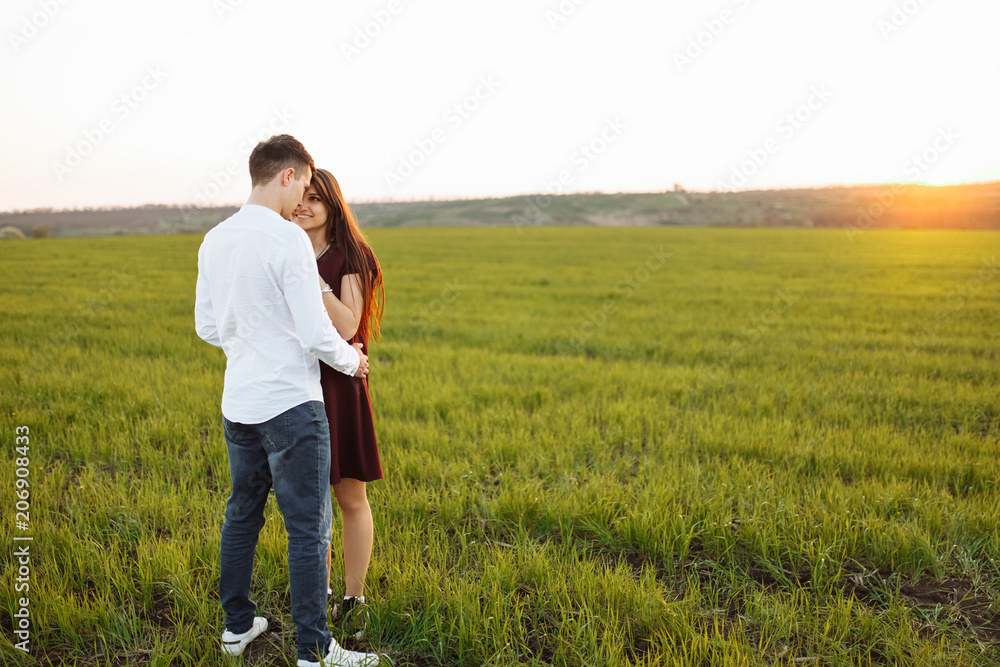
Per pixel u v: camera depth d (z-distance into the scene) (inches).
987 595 114.6
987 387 262.7
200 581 110.5
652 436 200.4
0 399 214.4
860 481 159.3
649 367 307.0
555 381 271.7
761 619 106.2
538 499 141.7
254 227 83.0
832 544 124.3
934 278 783.7
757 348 355.6
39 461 162.6
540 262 1011.3
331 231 99.1
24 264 874.8
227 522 93.1
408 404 228.2
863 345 374.6
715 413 222.1
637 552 130.7
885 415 222.1
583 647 96.3
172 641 97.0
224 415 89.7
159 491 147.9
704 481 156.9
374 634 101.9
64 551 118.0
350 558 105.0
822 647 98.0
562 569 117.7
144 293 573.0
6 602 102.7
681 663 93.5
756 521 133.0
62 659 94.2
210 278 85.8
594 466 169.6
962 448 186.5
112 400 221.3
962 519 134.6
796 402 237.6
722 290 658.2
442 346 354.0
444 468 165.5
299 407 86.4
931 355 335.9
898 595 113.8
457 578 114.7
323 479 90.1
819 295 617.9
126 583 109.0
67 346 323.9
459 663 96.2
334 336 84.8
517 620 101.6
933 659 93.8
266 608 108.3
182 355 312.0
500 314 488.7
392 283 708.0
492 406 227.3
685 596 112.9
